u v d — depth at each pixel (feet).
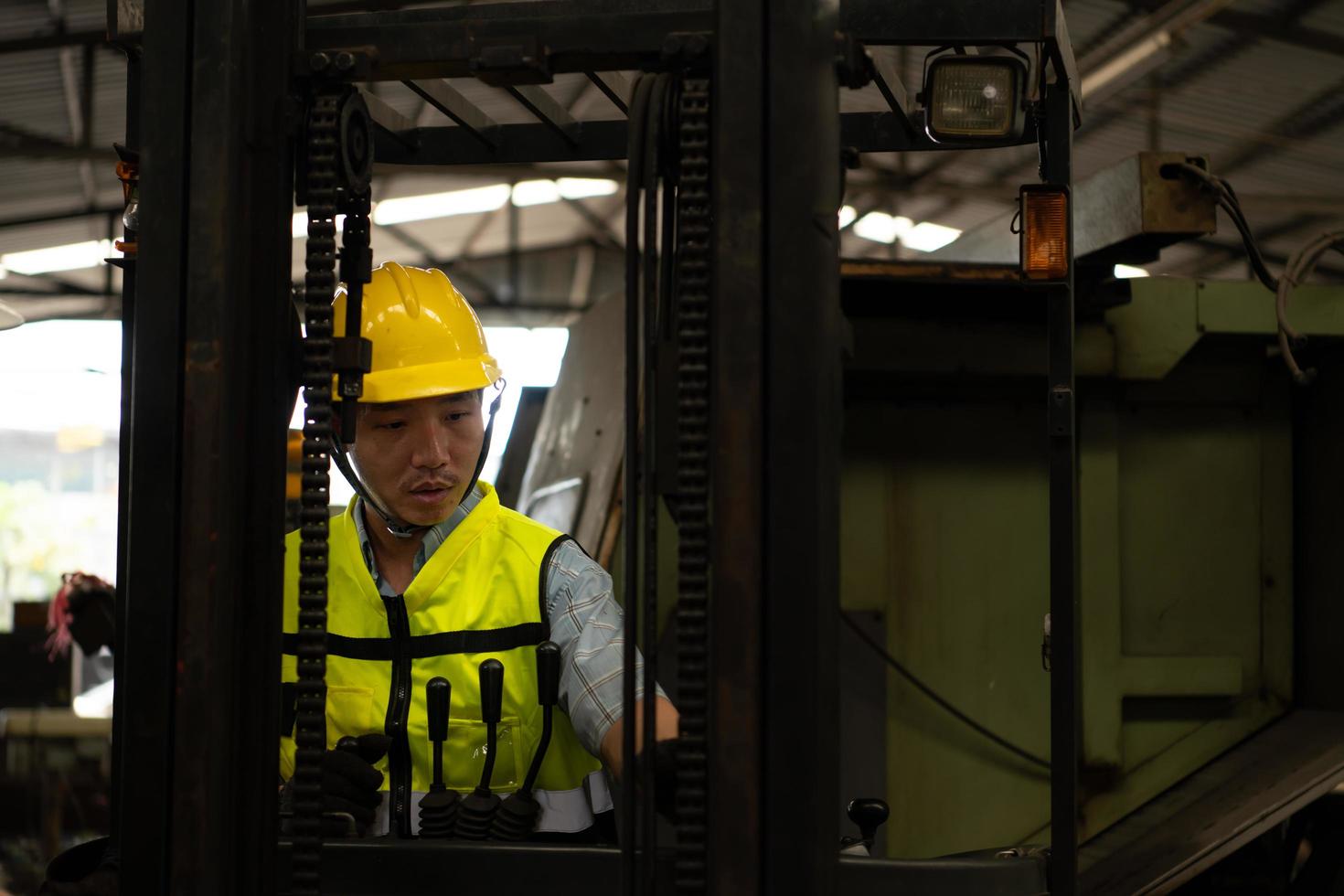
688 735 4.07
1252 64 27.76
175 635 4.24
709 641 4.02
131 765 4.20
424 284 5.78
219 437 4.22
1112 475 9.75
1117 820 9.66
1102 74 27.50
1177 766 9.78
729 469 4.01
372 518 5.76
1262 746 9.50
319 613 4.36
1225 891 9.41
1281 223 35.65
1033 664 9.84
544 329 49.88
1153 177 7.98
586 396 11.15
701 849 4.04
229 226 4.27
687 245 4.13
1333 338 9.50
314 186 4.39
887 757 9.70
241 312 4.32
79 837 18.35
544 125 6.27
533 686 5.44
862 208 41.01
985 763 9.77
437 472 5.49
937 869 4.60
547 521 10.98
